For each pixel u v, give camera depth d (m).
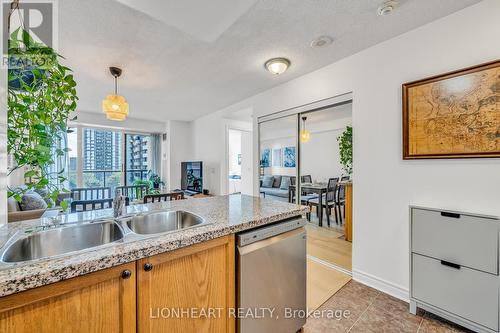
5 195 1.09
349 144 2.59
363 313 1.76
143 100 3.95
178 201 2.04
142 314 0.95
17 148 1.14
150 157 6.00
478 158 1.57
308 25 1.83
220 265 1.21
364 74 2.22
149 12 1.41
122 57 2.32
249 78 2.95
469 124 1.59
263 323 1.34
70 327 0.79
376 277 2.11
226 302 1.24
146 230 1.54
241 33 1.94
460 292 1.53
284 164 3.24
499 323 1.38
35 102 1.14
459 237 1.53
